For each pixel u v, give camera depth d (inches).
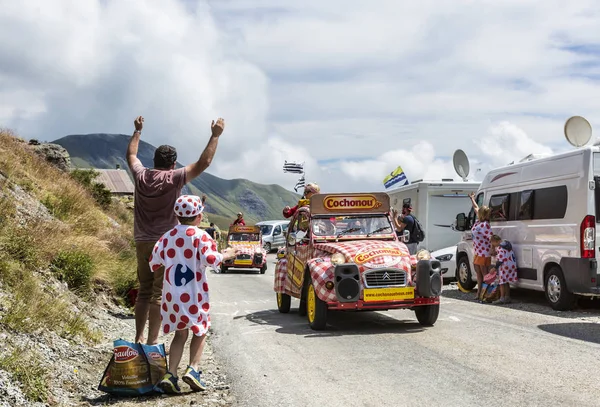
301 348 310.5
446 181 753.6
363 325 384.8
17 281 326.3
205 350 319.0
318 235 409.4
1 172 622.2
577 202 430.6
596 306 466.9
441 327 367.2
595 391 215.5
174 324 222.5
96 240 532.1
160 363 226.7
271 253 1667.1
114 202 1259.8
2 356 223.6
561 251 444.8
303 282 403.5
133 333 356.2
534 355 279.6
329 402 209.2
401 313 439.8
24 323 271.6
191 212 225.8
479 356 278.8
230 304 534.9
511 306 478.0
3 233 386.6
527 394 212.7
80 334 307.3
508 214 525.0
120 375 218.4
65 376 235.1
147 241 260.7
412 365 262.7
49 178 748.0
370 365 265.0
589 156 424.8
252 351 307.6
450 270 664.4
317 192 463.8
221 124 254.8
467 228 593.3
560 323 380.2
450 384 228.7
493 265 501.4
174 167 268.5
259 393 224.4
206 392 227.5
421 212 736.3
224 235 1859.0
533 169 491.8
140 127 278.4
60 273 404.5
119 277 476.7
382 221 421.7
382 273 362.0
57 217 598.2
